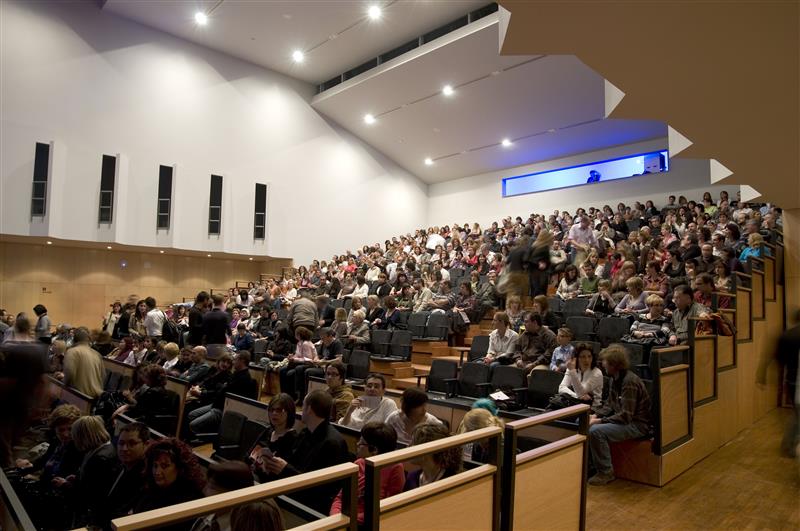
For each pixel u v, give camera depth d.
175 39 13.02
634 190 13.09
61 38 11.45
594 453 3.88
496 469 2.05
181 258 14.23
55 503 3.23
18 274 12.02
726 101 3.10
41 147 11.12
